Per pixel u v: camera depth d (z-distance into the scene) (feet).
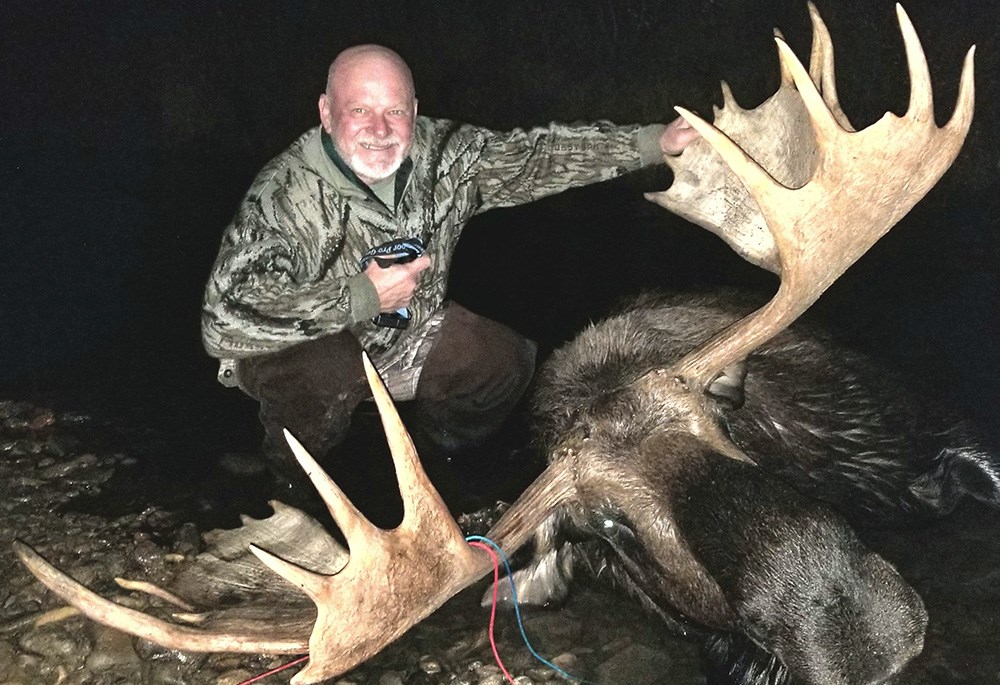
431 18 11.10
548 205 9.66
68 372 7.52
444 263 5.76
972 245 7.91
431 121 5.70
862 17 9.04
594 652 4.66
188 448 6.43
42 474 6.13
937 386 6.11
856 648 3.61
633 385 4.62
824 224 4.27
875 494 5.32
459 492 5.92
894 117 4.14
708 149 4.99
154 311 8.54
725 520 3.95
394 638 3.88
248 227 5.26
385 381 6.07
